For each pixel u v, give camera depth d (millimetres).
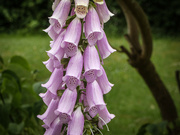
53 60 1444
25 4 13805
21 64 2461
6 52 9547
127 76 7816
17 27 13820
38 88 1867
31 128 2607
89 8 1387
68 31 1372
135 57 2969
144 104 6223
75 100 1429
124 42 10586
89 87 1444
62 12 1362
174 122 3174
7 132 2549
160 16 13867
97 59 1406
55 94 1472
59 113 1414
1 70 2463
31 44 10531
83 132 1442
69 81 1384
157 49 10766
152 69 3068
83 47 1438
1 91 2479
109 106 1848
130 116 5512
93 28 1359
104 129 1729
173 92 6777
